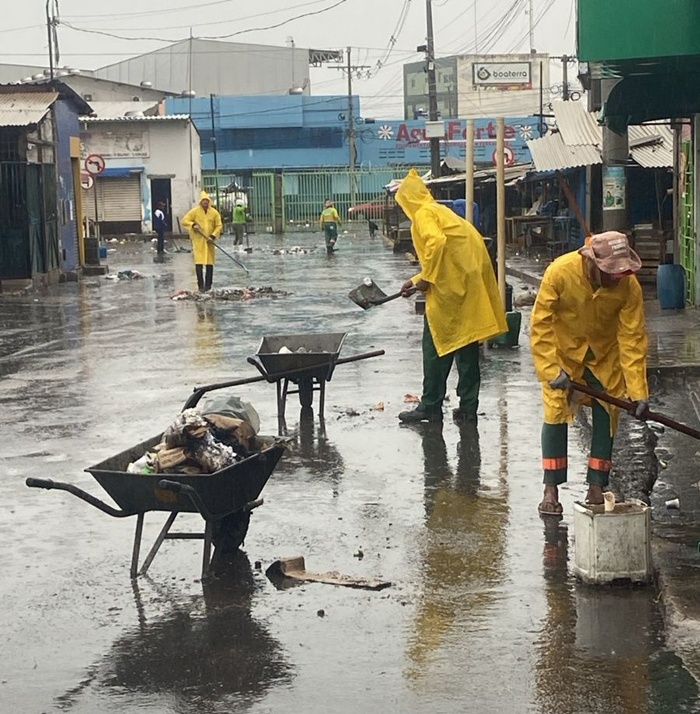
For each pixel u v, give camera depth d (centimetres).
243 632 688
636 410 824
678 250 2422
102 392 1505
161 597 751
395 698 594
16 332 2175
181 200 6938
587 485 983
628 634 665
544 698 588
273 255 4591
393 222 5888
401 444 1159
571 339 860
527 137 8406
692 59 1265
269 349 1318
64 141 3531
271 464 832
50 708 595
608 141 2161
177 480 748
